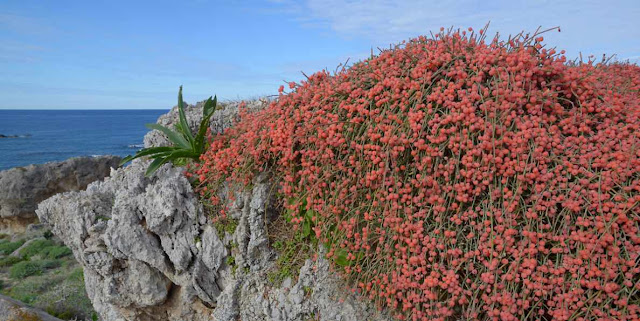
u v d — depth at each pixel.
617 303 2.16
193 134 4.38
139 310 3.81
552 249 2.28
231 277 3.49
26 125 151.00
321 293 3.11
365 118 2.93
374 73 3.02
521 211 2.46
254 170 3.48
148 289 3.65
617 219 2.22
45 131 119.25
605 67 3.79
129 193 3.66
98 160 14.80
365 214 2.68
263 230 3.39
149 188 3.54
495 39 2.95
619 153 2.32
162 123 4.67
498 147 2.45
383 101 2.77
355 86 3.02
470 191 2.47
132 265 3.60
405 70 2.94
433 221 2.60
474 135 2.51
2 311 4.02
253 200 3.36
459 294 2.48
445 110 2.68
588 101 2.72
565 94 2.71
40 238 12.84
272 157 3.42
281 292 3.30
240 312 3.39
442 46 2.89
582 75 2.72
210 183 3.62
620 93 3.08
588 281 2.19
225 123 4.38
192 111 4.77
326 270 3.13
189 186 3.62
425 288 2.49
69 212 3.75
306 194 3.07
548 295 2.36
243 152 3.45
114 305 3.76
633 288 2.13
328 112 3.08
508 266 2.41
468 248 2.48
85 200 3.85
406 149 2.70
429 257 2.54
